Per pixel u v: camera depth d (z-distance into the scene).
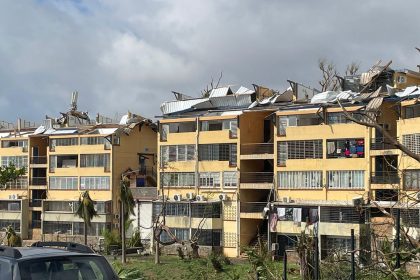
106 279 8.61
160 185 54.06
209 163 51.91
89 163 60.12
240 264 38.97
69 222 60.47
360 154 44.41
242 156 50.34
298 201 46.72
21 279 7.95
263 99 52.84
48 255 8.40
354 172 44.53
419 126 40.69
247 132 51.19
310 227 43.94
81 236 59.50
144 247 52.78
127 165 60.19
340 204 43.44
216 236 50.50
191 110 55.22
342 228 43.19
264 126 52.50
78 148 60.84
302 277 13.77
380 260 12.45
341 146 45.38
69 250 8.94
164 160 54.28
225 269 34.75
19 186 64.62
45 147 65.69
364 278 11.98
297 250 14.62
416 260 11.71
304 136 47.00
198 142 52.56
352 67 56.25
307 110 47.12
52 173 62.19
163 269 41.47
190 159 52.97
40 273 8.15
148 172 61.78
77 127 63.47
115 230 55.53
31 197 63.94
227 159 51.12
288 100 51.81
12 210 64.19
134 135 61.03
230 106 54.12
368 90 47.28
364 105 43.28
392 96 43.03
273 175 48.72
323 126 46.12
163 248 51.66
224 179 51.09
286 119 48.19
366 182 43.62
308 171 46.69
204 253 49.91
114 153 59.06
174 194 53.41
